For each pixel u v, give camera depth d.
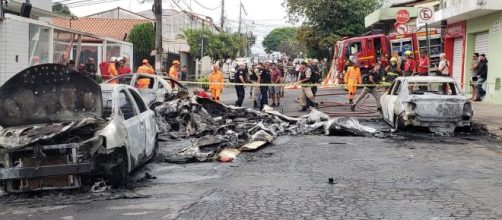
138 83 17.70
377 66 24.17
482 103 21.39
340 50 31.86
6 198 7.85
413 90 15.26
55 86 8.37
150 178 9.09
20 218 6.70
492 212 6.70
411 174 9.21
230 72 46.09
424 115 14.09
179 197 7.65
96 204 7.32
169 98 16.70
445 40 27.22
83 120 7.90
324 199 7.43
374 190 7.98
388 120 16.08
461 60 25.48
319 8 44.59
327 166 10.02
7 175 7.54
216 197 7.61
